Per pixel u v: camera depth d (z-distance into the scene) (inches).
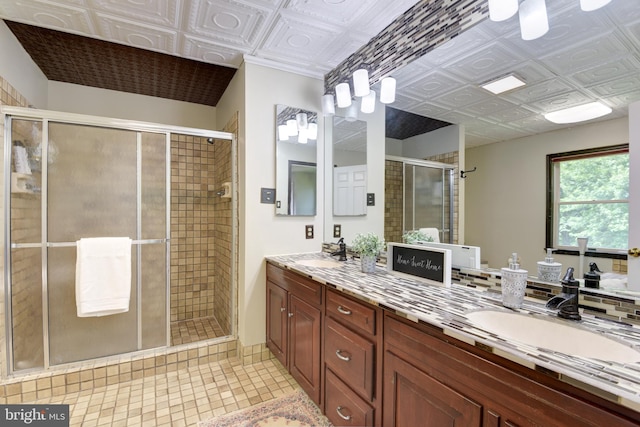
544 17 46.7
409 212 75.7
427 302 47.8
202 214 126.9
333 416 60.5
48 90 105.2
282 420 67.7
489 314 43.8
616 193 41.5
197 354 92.2
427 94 69.1
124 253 83.5
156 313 89.9
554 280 48.4
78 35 79.2
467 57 59.7
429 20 64.2
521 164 53.2
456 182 64.6
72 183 80.0
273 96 95.7
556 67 47.8
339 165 99.0
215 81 108.4
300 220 101.3
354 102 91.4
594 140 44.1
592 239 44.3
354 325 54.7
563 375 26.4
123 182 85.6
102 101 113.9
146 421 67.5
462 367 35.6
